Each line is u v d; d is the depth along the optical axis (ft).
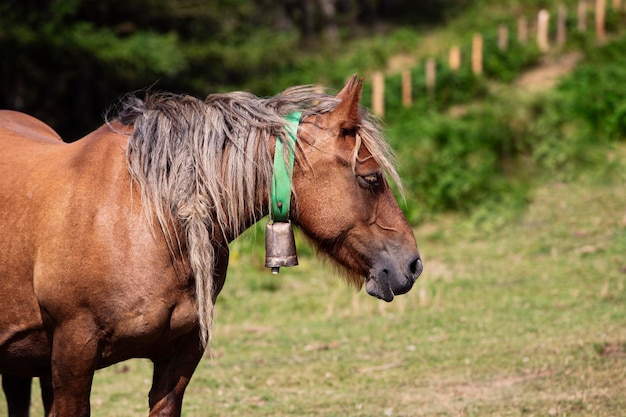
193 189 14.06
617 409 21.68
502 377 25.70
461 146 61.36
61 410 14.25
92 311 13.76
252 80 87.56
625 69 78.38
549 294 36.70
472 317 33.58
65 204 14.01
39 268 13.97
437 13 153.17
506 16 126.93
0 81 71.36
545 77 87.25
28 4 68.74
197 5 78.69
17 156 15.48
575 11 113.60
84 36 68.03
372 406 23.70
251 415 23.30
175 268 13.89
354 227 14.47
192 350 14.80
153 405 14.82
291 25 139.74
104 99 79.97
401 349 29.81
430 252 46.78
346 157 14.30
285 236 14.46
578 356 26.78
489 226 50.39
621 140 62.59
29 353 14.92
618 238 45.19
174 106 14.60
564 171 58.34
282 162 14.33
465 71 88.02
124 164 14.16
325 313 36.27
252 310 37.27
